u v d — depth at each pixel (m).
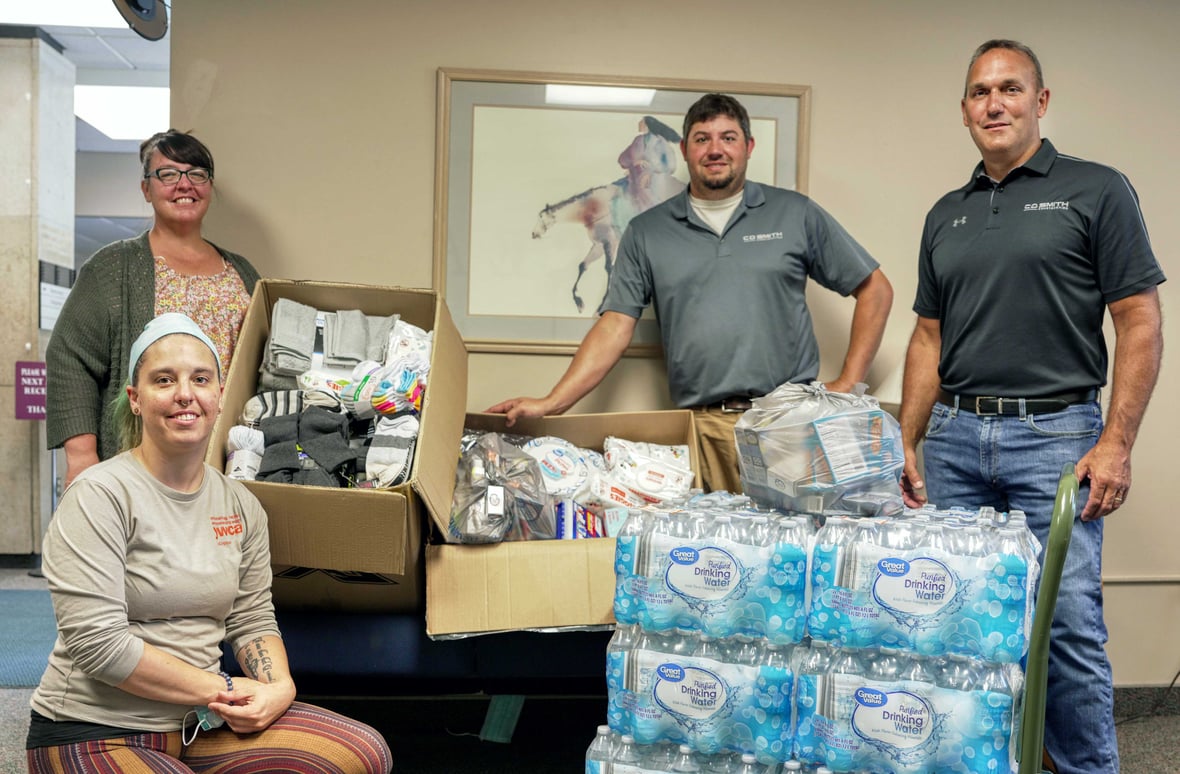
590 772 1.96
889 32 3.41
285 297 2.78
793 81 3.39
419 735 3.11
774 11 3.38
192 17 3.24
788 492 2.07
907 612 1.77
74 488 1.79
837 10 3.39
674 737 1.92
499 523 2.42
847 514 2.05
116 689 1.79
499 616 2.33
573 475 2.74
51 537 1.76
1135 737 3.14
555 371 3.36
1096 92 3.44
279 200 3.27
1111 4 3.43
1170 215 3.46
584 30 3.34
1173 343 3.46
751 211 3.05
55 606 1.74
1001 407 2.57
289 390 2.58
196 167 2.71
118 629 1.74
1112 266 2.45
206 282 2.73
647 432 2.97
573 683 2.69
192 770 1.86
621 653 1.97
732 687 1.88
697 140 2.98
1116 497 2.38
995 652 1.74
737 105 2.99
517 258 3.33
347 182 3.29
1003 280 2.55
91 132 8.06
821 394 2.17
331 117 3.28
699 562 1.90
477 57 3.31
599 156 3.34
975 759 1.72
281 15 3.26
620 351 3.12
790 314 3.03
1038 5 3.42
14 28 5.80
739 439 2.22
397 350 2.59
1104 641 2.48
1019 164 2.59
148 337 1.86
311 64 3.27
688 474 2.78
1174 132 3.46
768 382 2.98
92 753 1.74
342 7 3.28
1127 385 2.41
